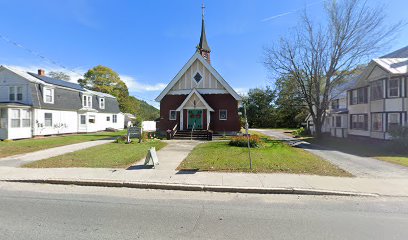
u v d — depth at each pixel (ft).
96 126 107.55
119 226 14.19
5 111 67.41
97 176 25.79
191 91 74.49
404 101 60.64
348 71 73.41
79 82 161.07
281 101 90.38
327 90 74.90
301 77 78.89
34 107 74.64
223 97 76.69
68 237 12.70
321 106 76.43
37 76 84.84
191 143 56.13
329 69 73.31
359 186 23.00
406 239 12.82
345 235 13.24
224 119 76.38
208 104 76.59
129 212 16.58
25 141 60.75
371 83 70.13
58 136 80.07
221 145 51.13
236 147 47.65
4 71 77.25
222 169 29.09
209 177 25.46
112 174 26.63
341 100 101.65
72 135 85.46
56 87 84.94
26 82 75.25
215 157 36.52
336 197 20.59
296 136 96.99
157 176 25.82
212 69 77.20
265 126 198.80
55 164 32.14
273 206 18.17
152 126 120.67
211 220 15.26
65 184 24.30
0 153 41.91
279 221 15.19
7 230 13.55
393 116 62.59
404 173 29.09
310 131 105.91
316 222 15.07
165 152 42.11
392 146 50.39
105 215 15.97
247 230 13.80
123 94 173.47
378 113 67.15
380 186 23.16
